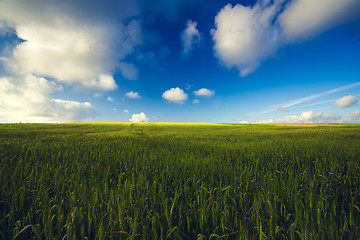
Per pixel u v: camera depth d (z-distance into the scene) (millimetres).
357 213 2535
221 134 21188
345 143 10336
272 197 2838
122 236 1899
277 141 12430
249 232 2180
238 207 2719
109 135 17188
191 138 15734
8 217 2354
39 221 2242
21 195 2553
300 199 2781
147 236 2016
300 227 2049
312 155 6723
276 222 2209
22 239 2023
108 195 2811
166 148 9148
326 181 3607
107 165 5160
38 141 11219
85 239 1972
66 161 5641
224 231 2135
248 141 13453
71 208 2346
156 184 3434
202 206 2547
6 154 6355
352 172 4180
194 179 3633
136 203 2451
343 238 1933
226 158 6367
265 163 5676
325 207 2467
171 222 2145
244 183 3607
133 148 8844
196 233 2215
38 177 3730
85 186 3055
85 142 11133
